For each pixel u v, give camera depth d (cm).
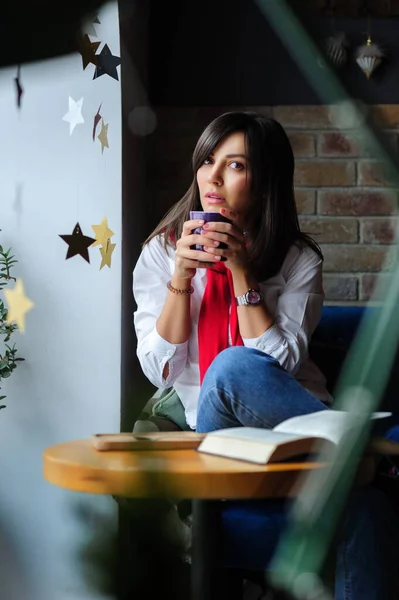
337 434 20
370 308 19
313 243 186
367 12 250
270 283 179
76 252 150
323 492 20
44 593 191
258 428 132
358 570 127
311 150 258
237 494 105
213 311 171
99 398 196
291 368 170
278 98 259
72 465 108
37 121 187
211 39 261
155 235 184
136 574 26
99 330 196
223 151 170
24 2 25
